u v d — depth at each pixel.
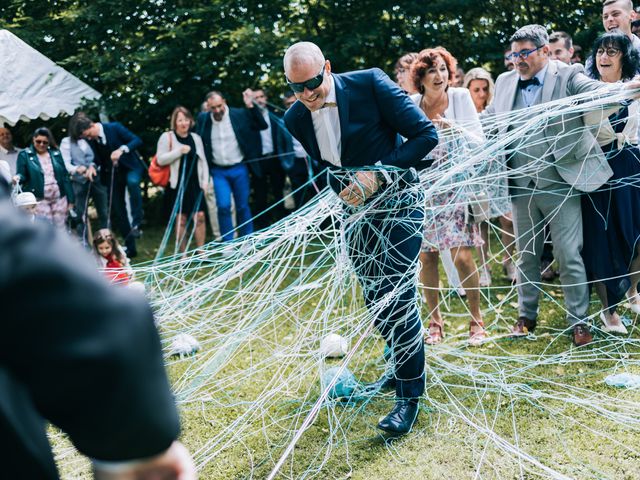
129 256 7.80
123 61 9.62
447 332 4.44
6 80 7.71
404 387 3.18
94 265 0.78
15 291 0.70
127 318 0.75
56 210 7.25
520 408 3.30
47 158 7.20
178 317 3.75
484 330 4.23
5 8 10.40
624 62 3.98
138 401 0.74
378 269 3.17
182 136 7.23
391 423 3.12
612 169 4.01
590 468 2.75
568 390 3.45
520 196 4.06
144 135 10.18
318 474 2.90
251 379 3.90
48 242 0.74
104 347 0.72
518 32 3.87
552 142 3.84
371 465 2.92
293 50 2.83
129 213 8.09
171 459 0.82
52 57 10.12
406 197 3.13
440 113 3.98
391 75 9.76
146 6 9.77
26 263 0.71
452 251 4.51
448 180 3.93
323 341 3.82
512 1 9.50
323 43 9.55
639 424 3.05
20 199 5.54
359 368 3.91
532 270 4.16
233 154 7.27
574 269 3.95
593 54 4.19
